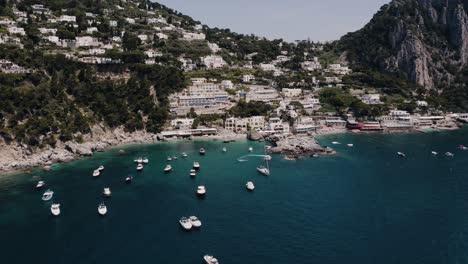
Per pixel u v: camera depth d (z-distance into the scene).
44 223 150.00
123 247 132.75
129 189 185.25
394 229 145.88
